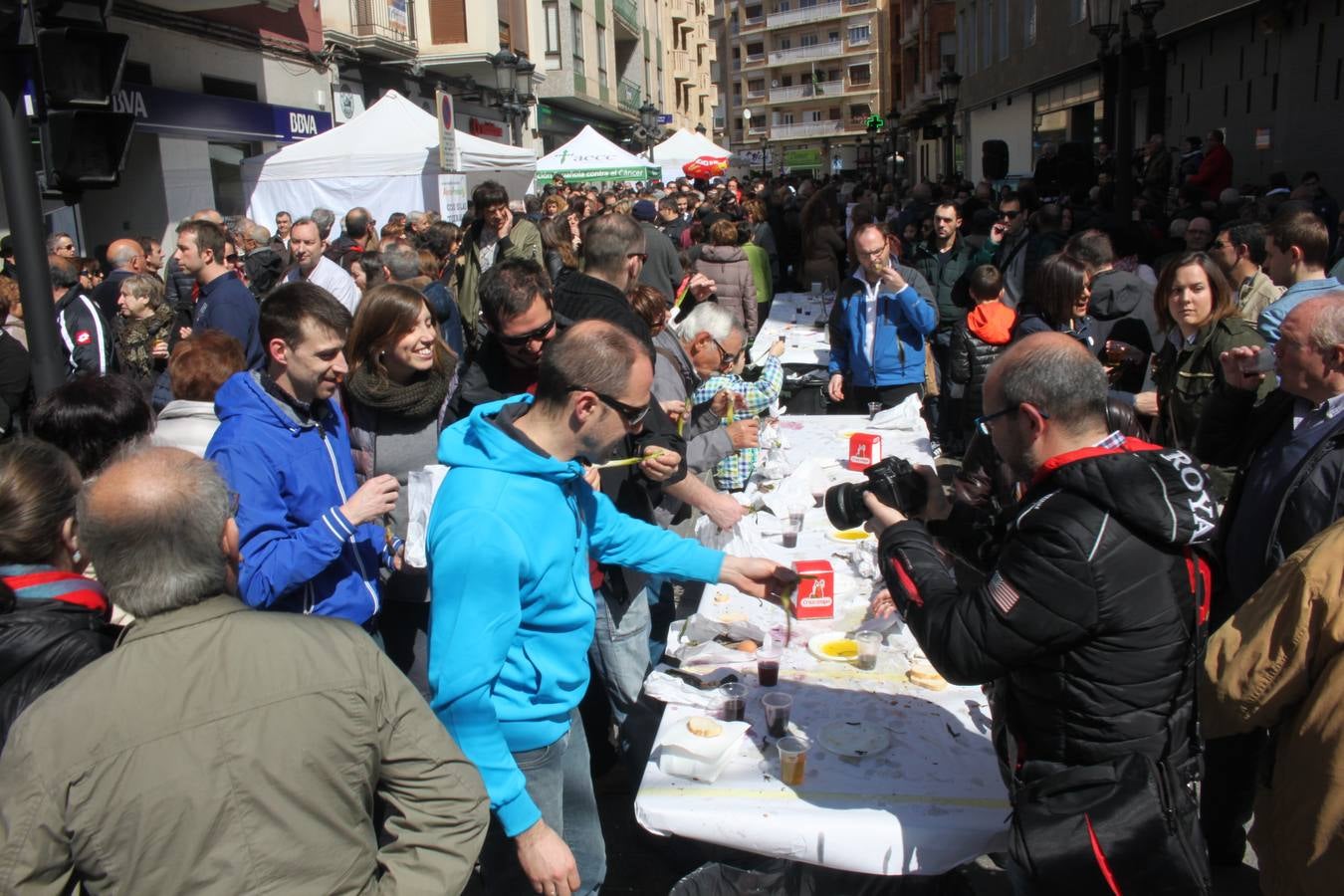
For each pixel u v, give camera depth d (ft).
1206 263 12.82
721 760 7.66
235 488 8.49
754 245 35.65
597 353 6.82
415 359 10.40
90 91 11.98
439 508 6.98
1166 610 6.20
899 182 91.15
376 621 10.30
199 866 4.58
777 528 12.83
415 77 71.97
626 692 10.82
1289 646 6.25
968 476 10.66
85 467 9.25
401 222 33.53
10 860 4.43
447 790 5.40
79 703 4.64
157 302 21.22
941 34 122.31
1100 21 28.12
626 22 139.03
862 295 20.76
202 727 4.65
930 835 6.96
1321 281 11.90
